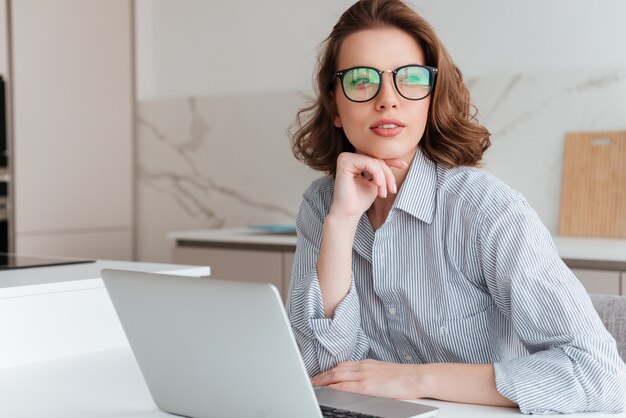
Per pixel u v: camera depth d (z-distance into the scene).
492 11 3.46
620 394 1.18
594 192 3.21
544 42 3.36
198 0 4.31
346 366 1.30
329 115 1.58
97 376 1.52
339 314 1.35
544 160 3.32
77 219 4.31
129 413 1.24
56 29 4.21
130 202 4.54
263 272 3.35
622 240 3.08
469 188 1.39
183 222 4.37
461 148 1.44
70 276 1.85
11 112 4.04
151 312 1.13
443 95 1.43
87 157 4.35
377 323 1.48
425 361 1.46
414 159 1.45
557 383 1.17
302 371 1.00
